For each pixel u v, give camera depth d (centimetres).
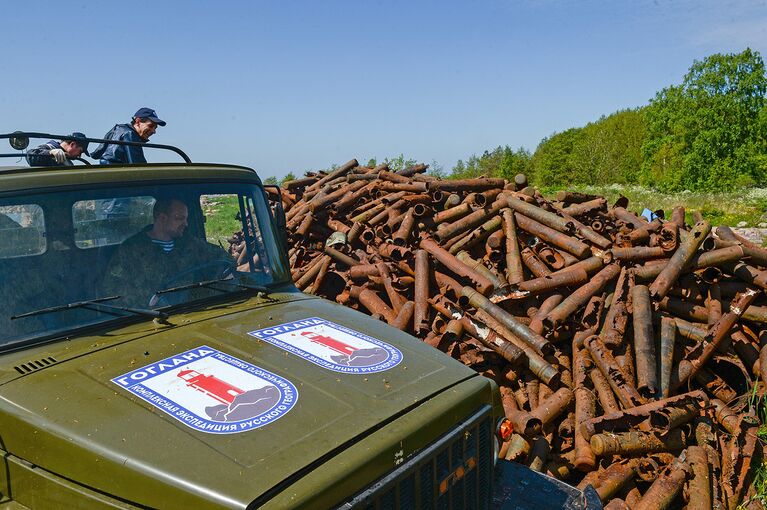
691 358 596
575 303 632
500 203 793
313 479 236
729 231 758
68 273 331
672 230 702
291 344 327
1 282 310
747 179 5112
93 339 319
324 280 809
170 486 232
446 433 293
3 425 273
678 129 5575
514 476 362
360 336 351
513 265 716
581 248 704
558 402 534
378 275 738
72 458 253
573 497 342
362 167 1173
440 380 317
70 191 340
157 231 372
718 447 505
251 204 426
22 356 302
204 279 379
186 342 318
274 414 267
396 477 261
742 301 598
